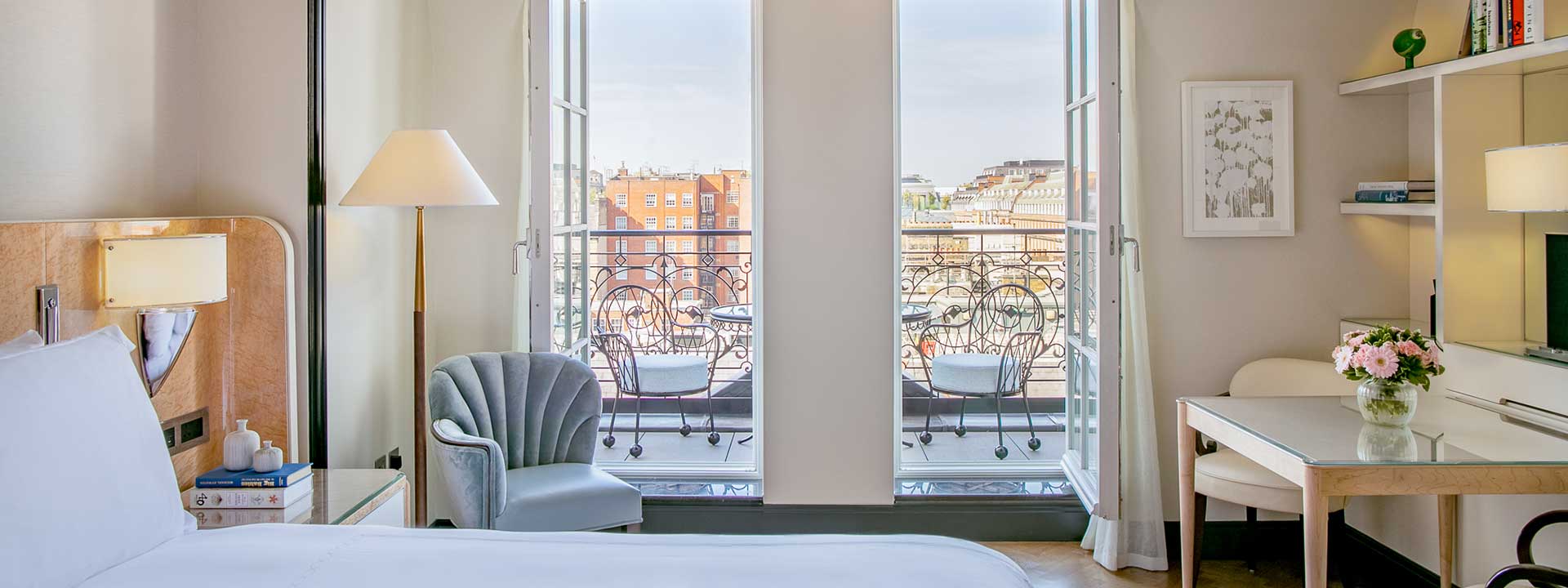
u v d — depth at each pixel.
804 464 3.46
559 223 3.42
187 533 1.86
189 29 2.72
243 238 2.63
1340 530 3.06
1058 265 5.68
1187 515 2.93
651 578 1.54
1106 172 2.96
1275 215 3.39
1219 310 3.44
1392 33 3.38
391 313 3.31
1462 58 2.79
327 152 2.83
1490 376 2.69
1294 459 2.24
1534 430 2.42
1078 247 3.46
